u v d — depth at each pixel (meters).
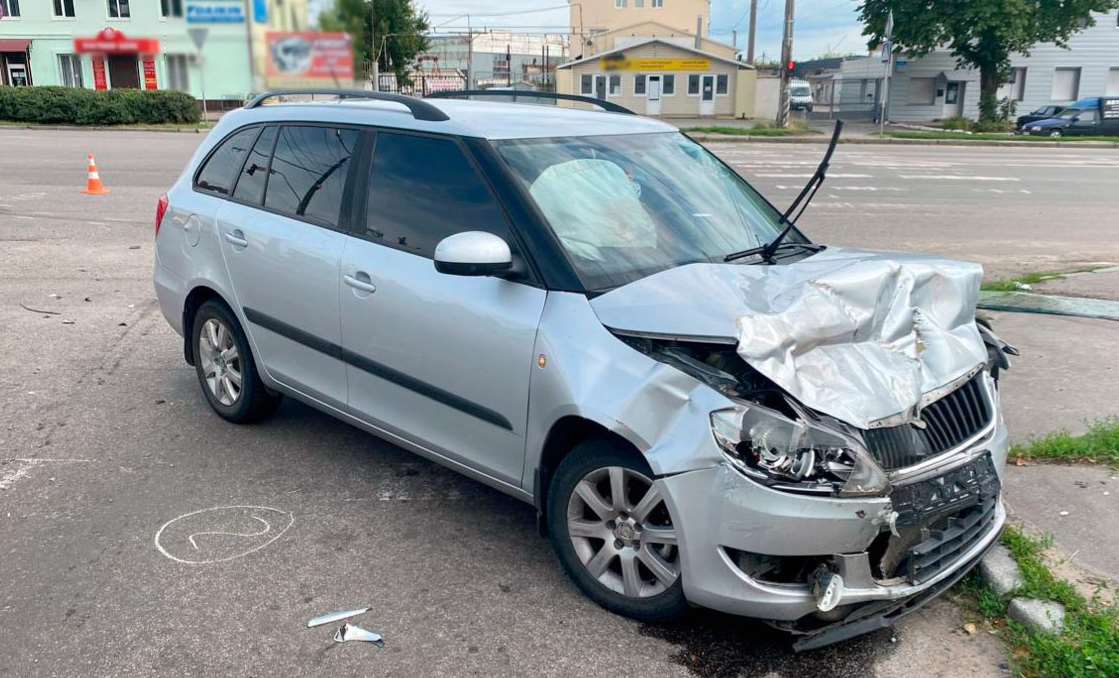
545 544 4.11
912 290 3.65
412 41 47.56
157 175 16.95
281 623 3.48
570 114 4.62
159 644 3.34
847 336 3.33
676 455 3.13
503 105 4.72
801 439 3.02
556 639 3.41
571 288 3.55
